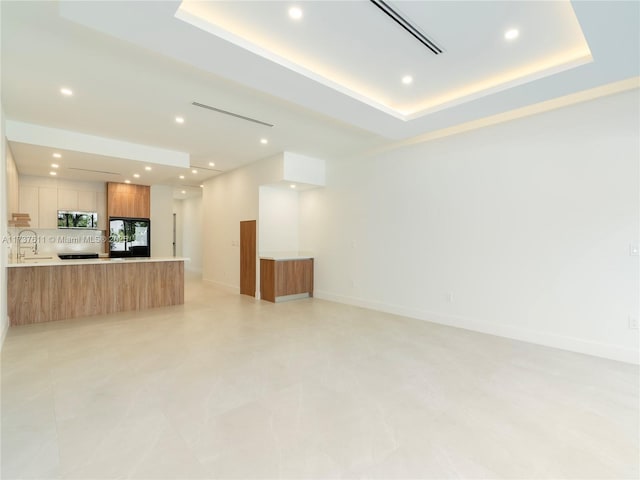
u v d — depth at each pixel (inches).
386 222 215.6
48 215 253.0
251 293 266.4
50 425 82.7
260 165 252.5
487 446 76.3
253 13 91.0
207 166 271.4
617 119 131.1
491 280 166.7
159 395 99.3
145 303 218.8
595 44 92.9
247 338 156.9
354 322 188.5
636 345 127.0
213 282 316.8
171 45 94.3
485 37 101.0
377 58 113.9
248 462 70.1
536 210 151.8
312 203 269.9
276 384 107.9
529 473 67.5
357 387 106.3
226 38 92.2
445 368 122.0
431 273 191.5
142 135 188.1
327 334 164.6
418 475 66.7
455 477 66.2
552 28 96.2
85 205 269.3
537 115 151.3
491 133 166.6
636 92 127.1
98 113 155.3
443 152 185.9
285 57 113.1
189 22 84.7
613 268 132.2
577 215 140.6
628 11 78.1
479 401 97.4
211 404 94.3
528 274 154.4
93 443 75.7
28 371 115.6
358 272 233.5
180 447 74.8
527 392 103.1
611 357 132.0
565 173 143.7
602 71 108.3
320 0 85.5
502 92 124.6
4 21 90.4
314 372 117.9
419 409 92.7
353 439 78.6
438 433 81.4
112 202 273.9
